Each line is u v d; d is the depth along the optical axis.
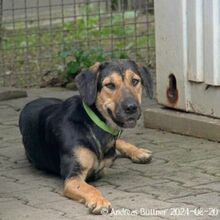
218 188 7.55
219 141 9.20
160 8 9.91
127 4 16.75
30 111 8.45
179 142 9.33
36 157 8.29
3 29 14.80
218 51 9.27
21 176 8.17
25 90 12.25
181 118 9.62
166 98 10.04
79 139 7.61
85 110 7.68
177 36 9.72
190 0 9.46
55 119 7.90
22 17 16.31
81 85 7.53
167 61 9.95
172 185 7.69
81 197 7.16
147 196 7.36
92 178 7.88
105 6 16.89
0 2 14.18
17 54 14.14
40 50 14.31
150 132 9.84
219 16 9.21
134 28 15.35
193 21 9.46
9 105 11.51
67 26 15.84
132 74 7.46
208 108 9.48
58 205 7.15
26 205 7.20
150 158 8.48
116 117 7.37
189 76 9.63
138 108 7.38
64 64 13.24
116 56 13.41
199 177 7.94
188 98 9.73
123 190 7.57
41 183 7.89
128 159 8.66
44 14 16.64
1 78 13.16
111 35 14.63
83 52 12.90
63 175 7.62
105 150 7.77
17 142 9.57
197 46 9.48
